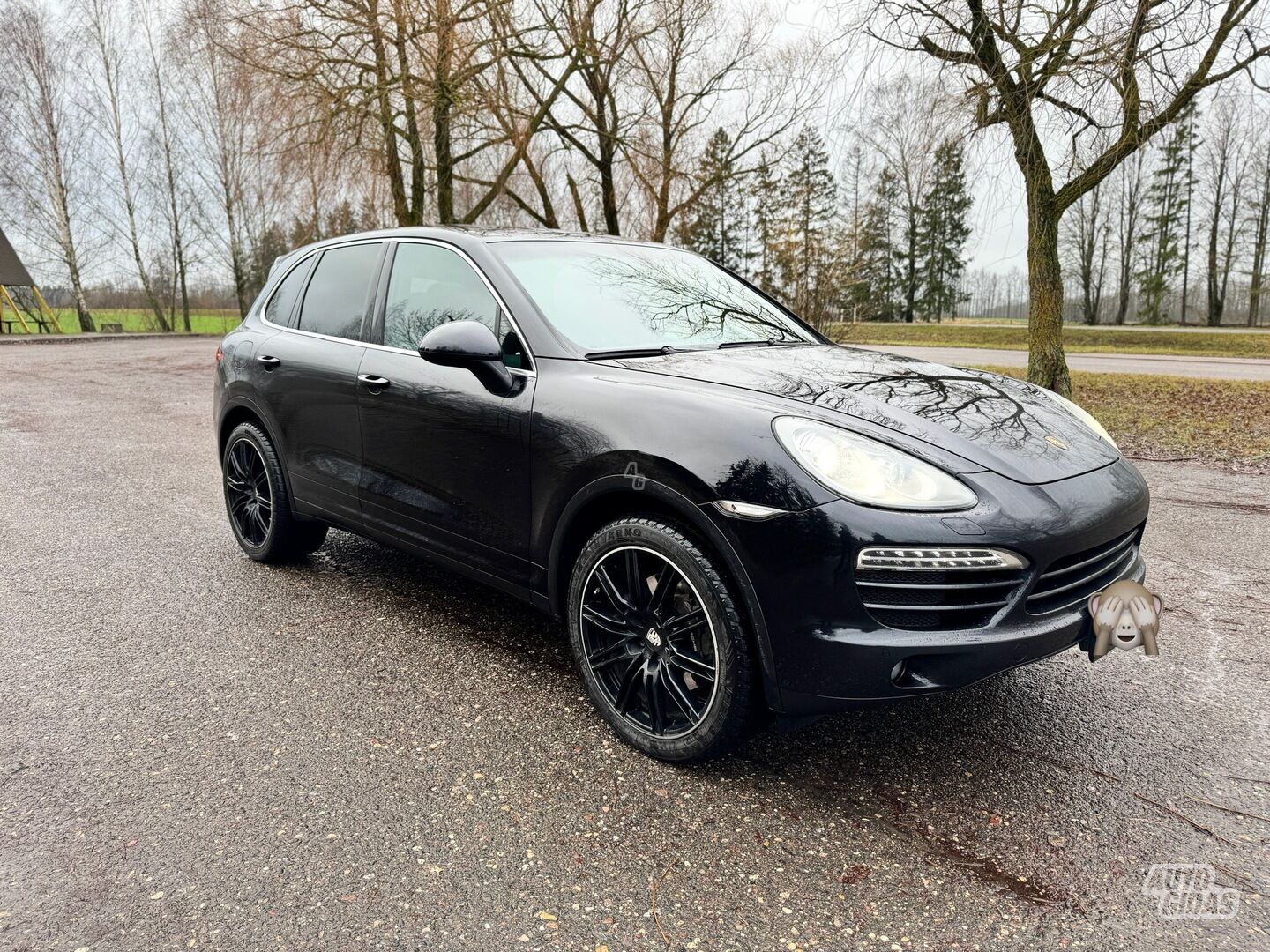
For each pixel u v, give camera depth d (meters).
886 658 2.02
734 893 1.87
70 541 4.59
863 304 11.62
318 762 2.39
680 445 2.25
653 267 3.50
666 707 2.42
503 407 2.74
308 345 3.71
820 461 2.10
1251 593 3.86
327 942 1.69
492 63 14.41
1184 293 51.91
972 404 2.52
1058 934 1.75
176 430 8.71
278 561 4.17
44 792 2.22
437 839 2.04
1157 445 7.97
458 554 3.01
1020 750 2.51
